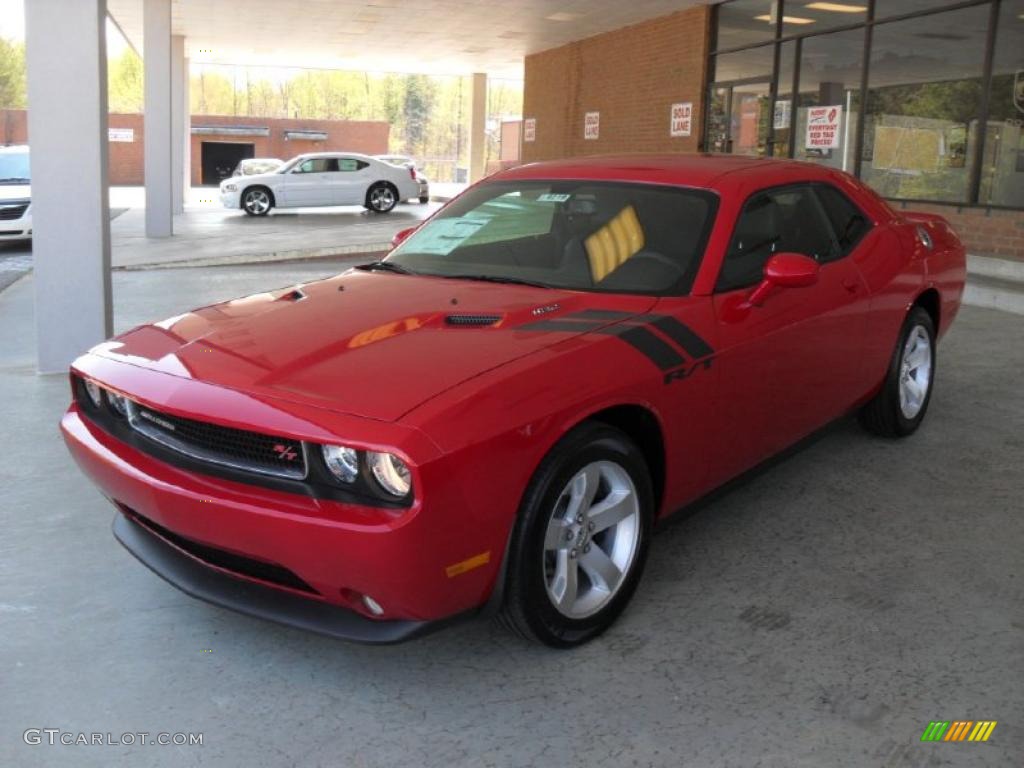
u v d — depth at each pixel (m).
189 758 2.59
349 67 34.00
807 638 3.19
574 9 18.75
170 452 2.95
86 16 6.40
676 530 4.07
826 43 14.63
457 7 19.20
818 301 4.10
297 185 25.45
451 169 81.69
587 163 4.52
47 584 3.56
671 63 19.02
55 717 2.76
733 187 3.98
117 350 3.36
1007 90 11.42
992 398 6.05
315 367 2.93
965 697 2.85
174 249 15.59
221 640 3.20
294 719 2.77
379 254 16.00
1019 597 3.48
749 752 2.60
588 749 2.62
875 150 13.62
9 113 56.50
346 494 2.64
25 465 4.81
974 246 11.98
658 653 3.10
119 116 49.69
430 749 2.63
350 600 2.73
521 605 2.89
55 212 6.54
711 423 3.52
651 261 3.72
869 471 4.75
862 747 2.62
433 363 2.91
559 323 3.28
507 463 2.71
